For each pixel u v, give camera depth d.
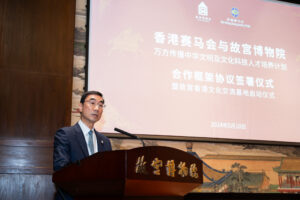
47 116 2.87
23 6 3.01
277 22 3.84
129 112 3.13
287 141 3.52
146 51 3.30
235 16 3.70
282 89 3.66
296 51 3.84
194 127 3.27
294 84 3.72
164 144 3.23
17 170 2.70
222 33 3.60
